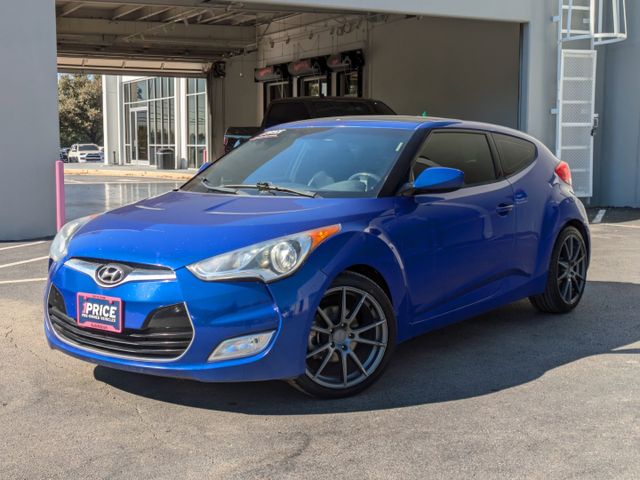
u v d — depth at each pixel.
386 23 19.34
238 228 3.90
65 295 4.00
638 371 4.63
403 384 4.37
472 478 3.15
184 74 28.53
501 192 5.24
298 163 4.95
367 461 3.32
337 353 4.08
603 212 13.84
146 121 37.75
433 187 4.44
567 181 6.07
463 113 17.02
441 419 3.82
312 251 3.87
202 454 3.40
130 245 3.88
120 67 27.73
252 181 4.91
